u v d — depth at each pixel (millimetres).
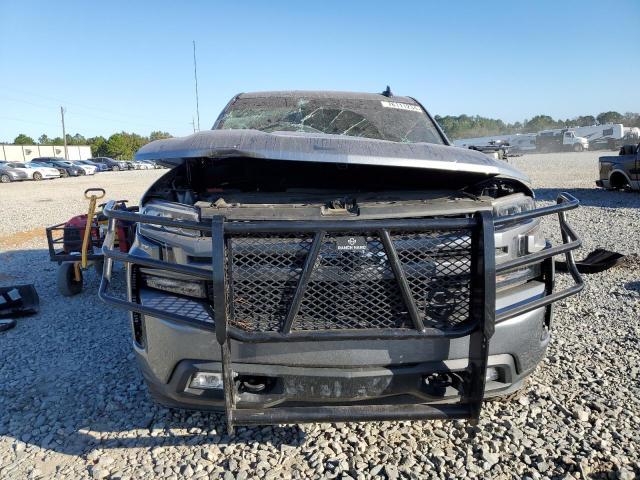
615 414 2943
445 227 2168
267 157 2504
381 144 2738
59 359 3932
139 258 2348
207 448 2705
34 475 2518
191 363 2354
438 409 2289
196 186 3309
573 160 35906
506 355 2465
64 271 5551
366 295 2236
